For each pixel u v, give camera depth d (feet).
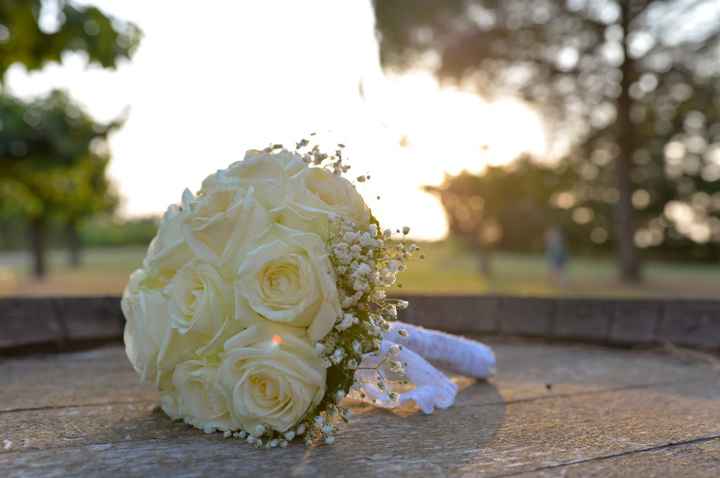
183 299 4.47
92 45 15.60
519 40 40.14
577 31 39.99
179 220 4.68
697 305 9.93
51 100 44.57
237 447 4.26
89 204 62.59
